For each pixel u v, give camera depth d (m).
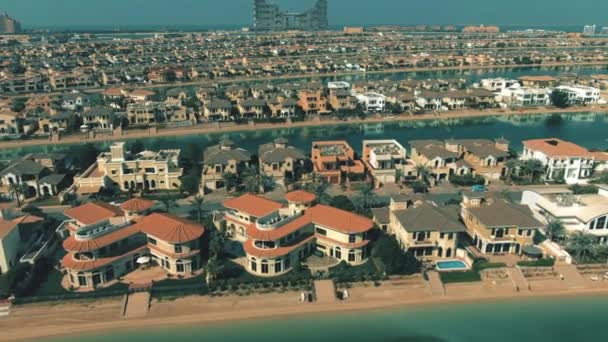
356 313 74.44
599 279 81.94
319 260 87.25
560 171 130.12
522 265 83.44
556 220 91.88
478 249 90.62
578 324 72.62
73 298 74.62
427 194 120.12
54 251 90.06
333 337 69.56
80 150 142.12
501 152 133.12
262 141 184.25
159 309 74.00
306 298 76.69
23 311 72.25
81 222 88.00
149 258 84.25
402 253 82.62
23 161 124.50
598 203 97.81
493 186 125.88
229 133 195.25
